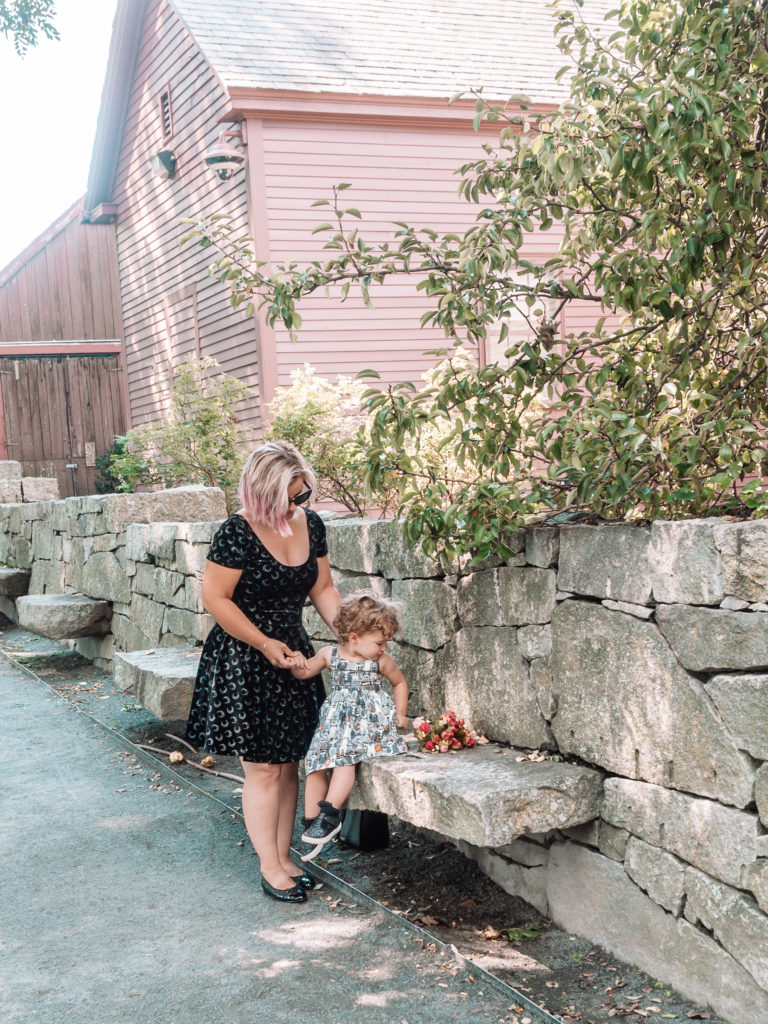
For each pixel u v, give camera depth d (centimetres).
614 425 357
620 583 331
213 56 1205
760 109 374
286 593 395
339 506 1108
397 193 1252
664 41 378
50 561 983
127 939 357
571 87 385
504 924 373
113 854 438
